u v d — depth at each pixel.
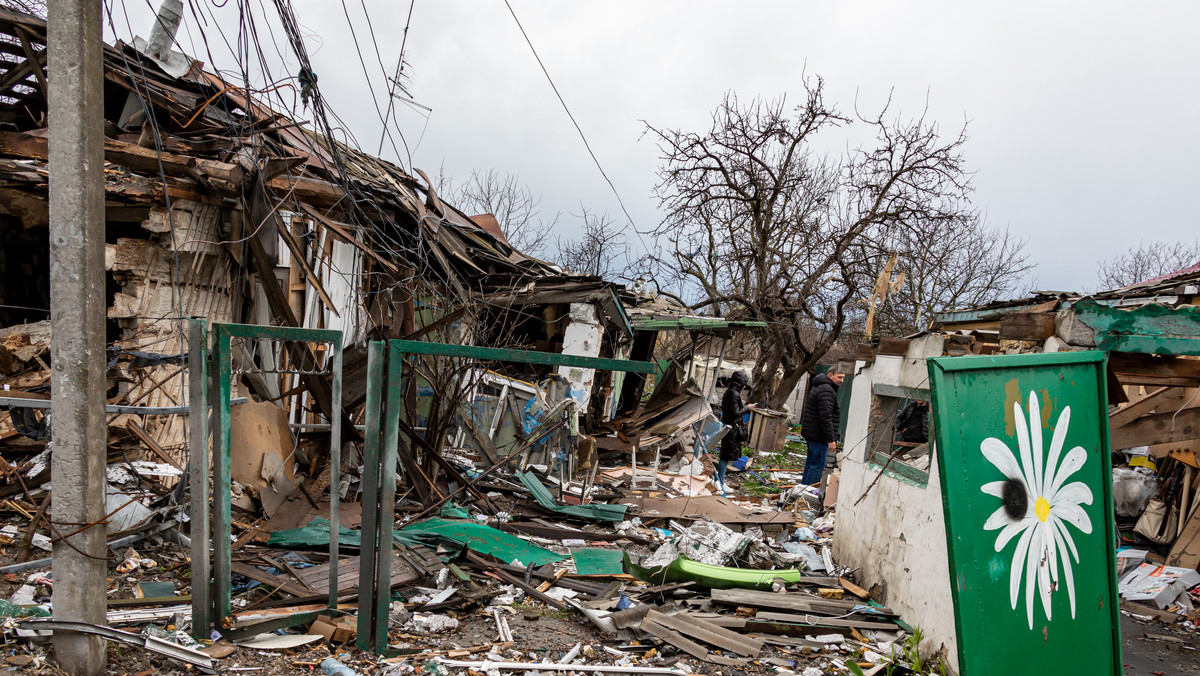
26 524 4.64
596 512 7.30
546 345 11.48
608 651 4.01
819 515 8.51
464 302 8.34
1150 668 4.39
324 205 7.46
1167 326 3.53
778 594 5.02
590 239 25.31
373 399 3.51
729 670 3.90
